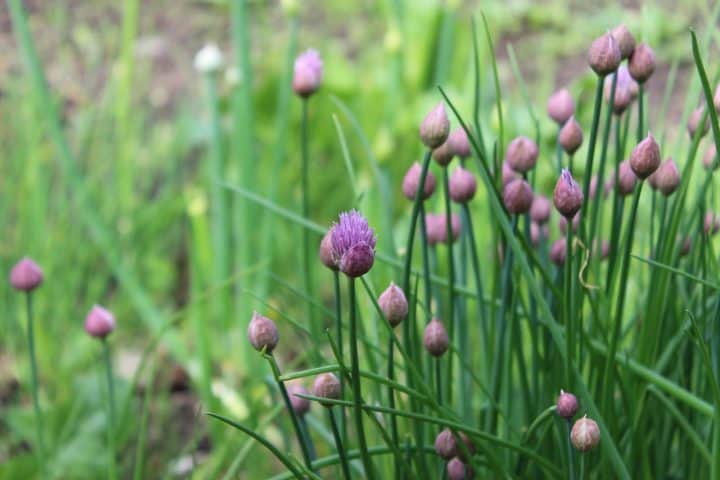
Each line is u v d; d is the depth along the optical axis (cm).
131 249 122
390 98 123
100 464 92
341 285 117
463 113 120
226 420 57
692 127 66
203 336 93
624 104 65
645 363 66
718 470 59
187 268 131
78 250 119
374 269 86
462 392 70
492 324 68
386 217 79
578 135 64
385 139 109
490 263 86
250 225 112
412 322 67
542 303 60
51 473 90
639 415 65
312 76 75
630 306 86
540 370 72
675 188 64
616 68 60
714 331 65
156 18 196
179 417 104
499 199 60
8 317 109
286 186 132
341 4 200
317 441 92
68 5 199
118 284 125
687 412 68
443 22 140
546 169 112
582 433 56
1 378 110
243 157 113
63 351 111
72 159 112
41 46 182
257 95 137
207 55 110
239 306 110
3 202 126
